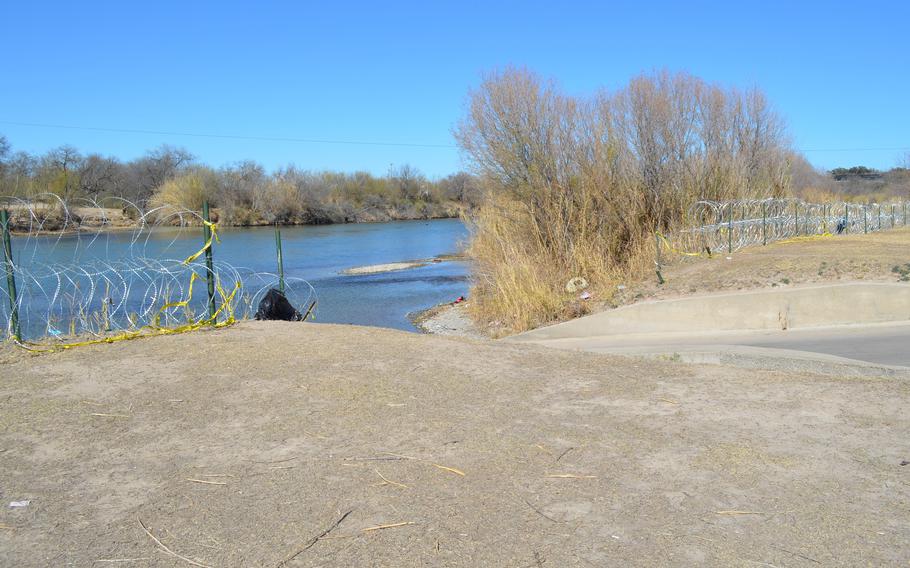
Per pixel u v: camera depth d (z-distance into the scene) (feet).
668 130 69.46
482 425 18.60
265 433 17.94
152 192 178.50
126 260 48.03
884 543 12.26
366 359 25.21
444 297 81.51
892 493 14.24
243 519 13.28
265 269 107.34
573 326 47.03
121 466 15.90
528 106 67.36
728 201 65.10
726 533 12.69
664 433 17.99
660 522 13.12
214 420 18.90
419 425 18.56
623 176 67.15
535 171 66.28
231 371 23.39
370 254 135.33
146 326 31.42
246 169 238.68
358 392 21.34
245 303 39.88
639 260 59.72
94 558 11.90
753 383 22.72
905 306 39.86
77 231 42.39
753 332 41.16
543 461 16.10
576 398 21.17
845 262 47.91
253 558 11.87
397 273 105.09
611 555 11.96
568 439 17.54
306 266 112.88
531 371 24.39
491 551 12.09
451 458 16.28
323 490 14.55
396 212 291.58
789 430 18.11
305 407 19.95
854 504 13.78
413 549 12.14
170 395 20.94
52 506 13.89
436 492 14.44
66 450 16.85
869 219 99.04
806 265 48.49
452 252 139.74
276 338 28.43
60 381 22.18
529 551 12.09
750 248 62.85
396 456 16.39
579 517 13.33
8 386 21.68
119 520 13.29
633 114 70.23
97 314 32.76
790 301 41.83
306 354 25.73
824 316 41.24
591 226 64.90
